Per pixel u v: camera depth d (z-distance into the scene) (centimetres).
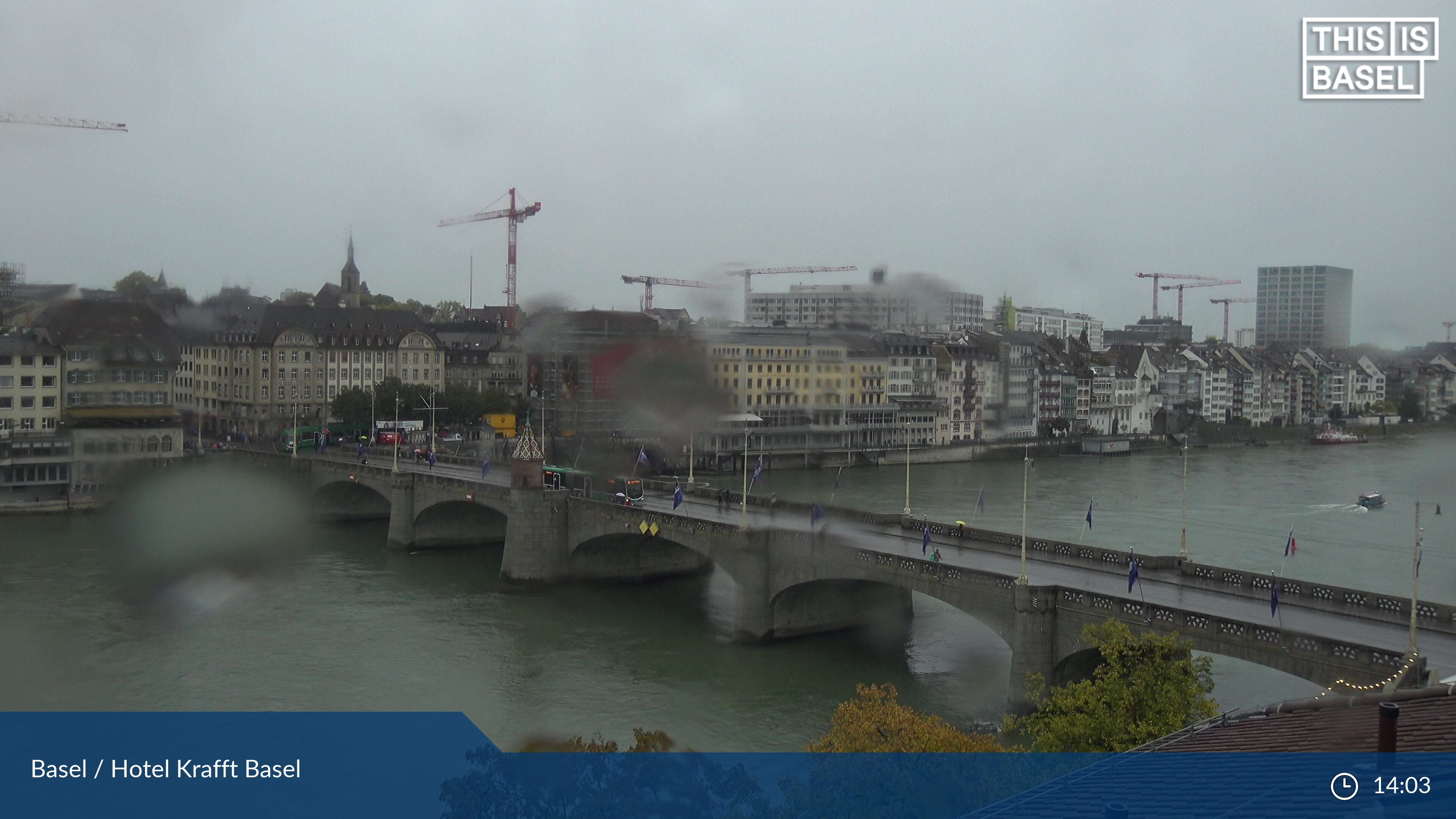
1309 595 6650
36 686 7631
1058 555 8262
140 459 16300
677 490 10656
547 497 10844
